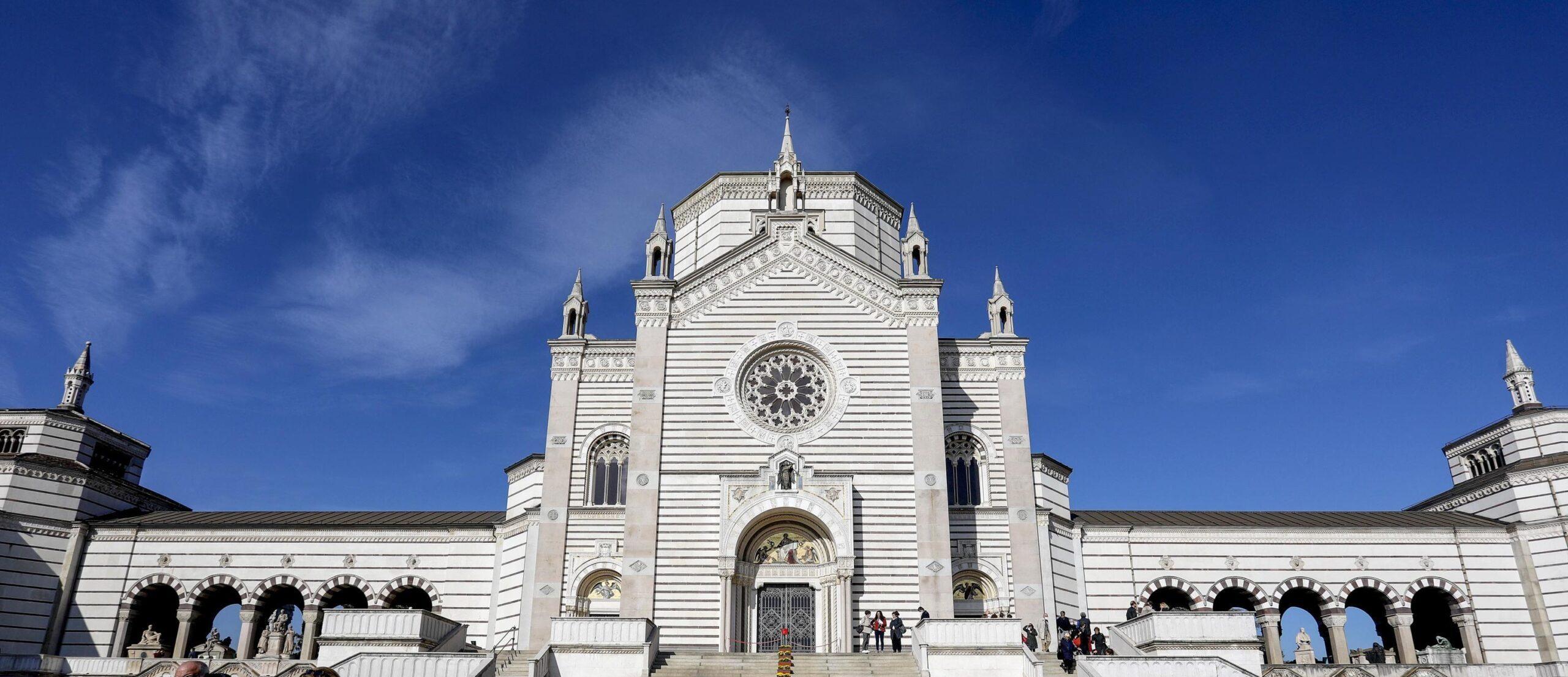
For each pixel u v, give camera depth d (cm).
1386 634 6488
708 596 5144
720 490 5297
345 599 6606
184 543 6122
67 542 6025
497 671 3975
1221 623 4291
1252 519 6359
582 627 4116
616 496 5784
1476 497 6575
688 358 5662
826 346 5681
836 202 6906
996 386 5938
